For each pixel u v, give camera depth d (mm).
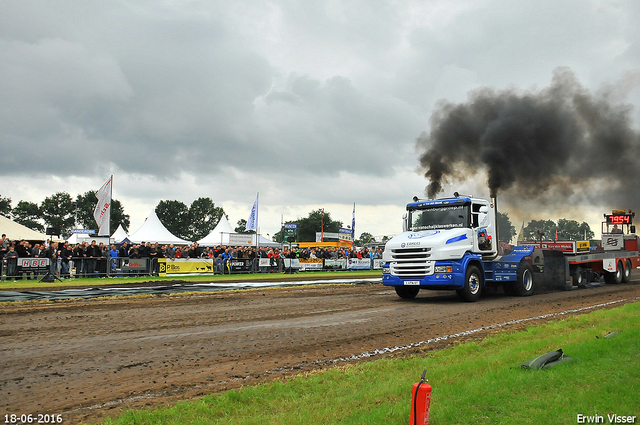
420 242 14922
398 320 11320
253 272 27547
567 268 19453
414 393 4098
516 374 5809
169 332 9547
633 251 23859
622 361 6328
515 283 16938
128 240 39031
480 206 15992
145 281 20781
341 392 5582
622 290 19266
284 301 14906
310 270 30672
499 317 11844
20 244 21297
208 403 5234
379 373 6410
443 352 7727
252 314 12062
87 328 9797
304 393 5578
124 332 9461
